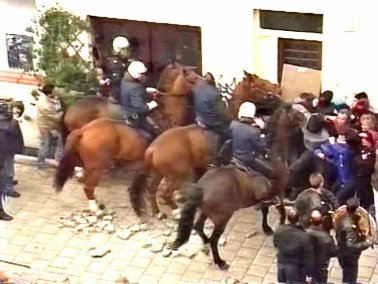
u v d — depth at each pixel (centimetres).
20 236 1658
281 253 1436
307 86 1809
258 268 1544
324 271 1448
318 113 1642
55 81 1773
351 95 1747
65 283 1522
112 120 1648
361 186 1571
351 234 1444
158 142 1594
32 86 1866
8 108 1755
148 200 1641
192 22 1822
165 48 1872
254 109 1588
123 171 1705
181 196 1588
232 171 1518
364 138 1580
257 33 1817
